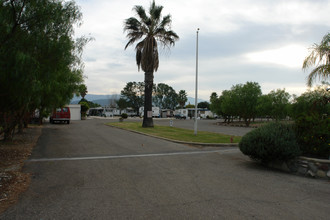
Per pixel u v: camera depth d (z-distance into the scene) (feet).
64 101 55.16
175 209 13.39
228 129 82.94
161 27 69.10
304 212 13.26
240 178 20.16
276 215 12.80
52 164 24.54
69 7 21.68
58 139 45.34
